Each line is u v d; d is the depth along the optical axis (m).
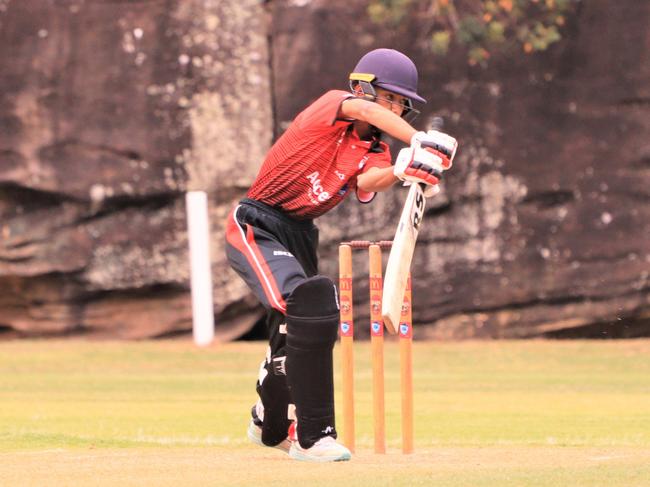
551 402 31.25
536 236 53.88
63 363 46.31
